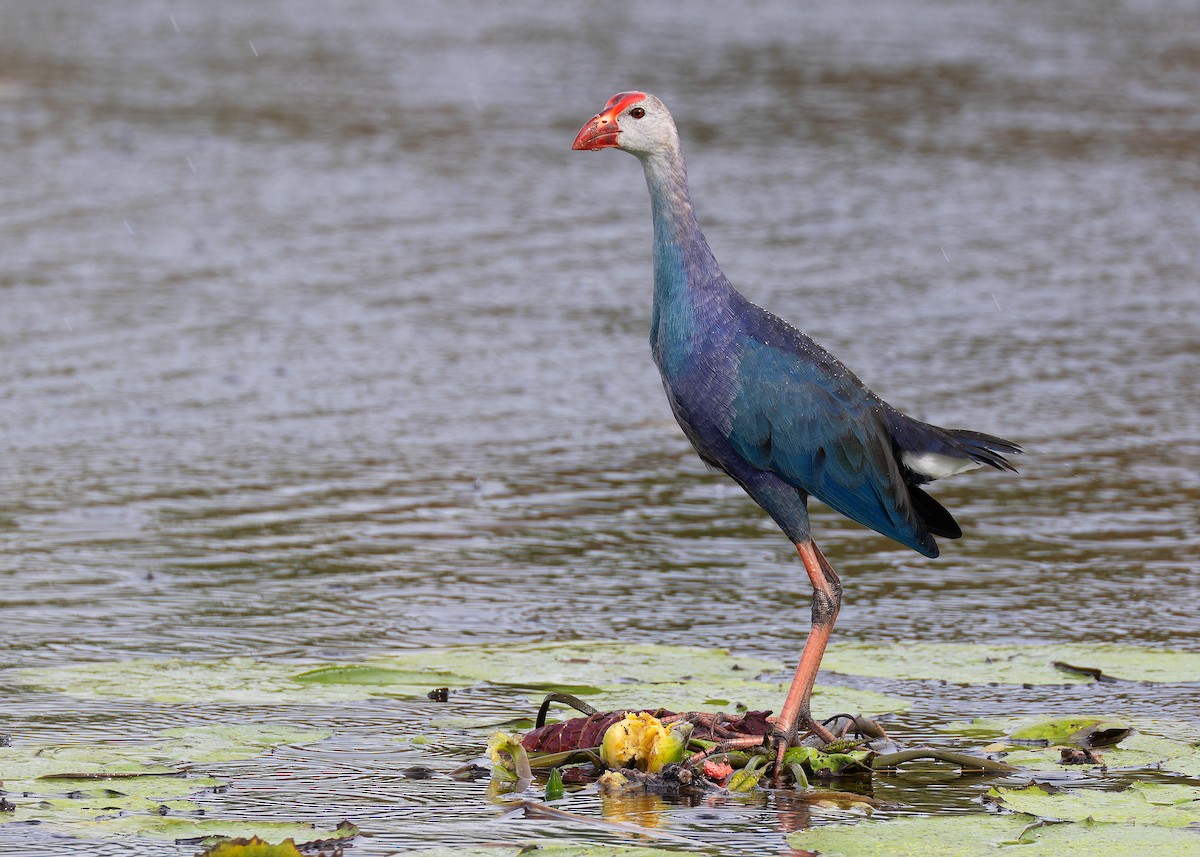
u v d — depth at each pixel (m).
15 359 15.48
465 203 22.11
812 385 8.18
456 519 11.79
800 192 22.70
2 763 7.55
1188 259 19.94
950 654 9.26
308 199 22.05
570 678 8.84
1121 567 10.90
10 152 24.00
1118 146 25.61
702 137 25.58
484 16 37.16
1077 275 19.19
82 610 9.86
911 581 10.69
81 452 13.08
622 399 14.95
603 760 7.76
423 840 6.85
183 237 20.06
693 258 8.30
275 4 38.88
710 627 9.83
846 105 28.00
